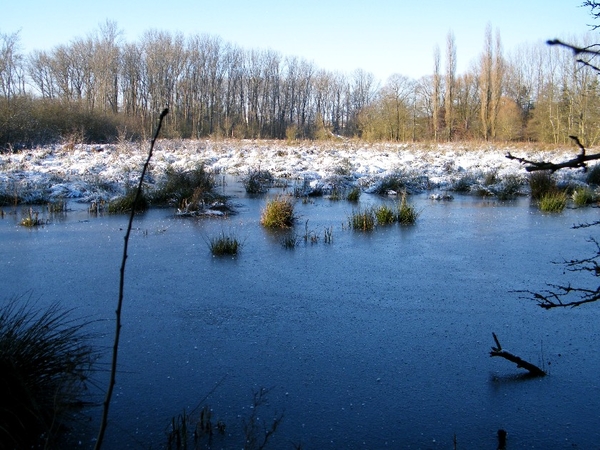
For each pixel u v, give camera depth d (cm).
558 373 493
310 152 2992
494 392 460
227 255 901
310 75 5988
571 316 630
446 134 4438
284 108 5722
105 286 730
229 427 407
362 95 6262
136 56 4428
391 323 609
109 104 4319
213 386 467
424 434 402
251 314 634
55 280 755
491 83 4197
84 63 4312
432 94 4728
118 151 2459
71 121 2928
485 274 797
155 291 712
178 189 1462
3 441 354
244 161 2464
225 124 4372
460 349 543
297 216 1268
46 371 397
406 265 845
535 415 426
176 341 558
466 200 1647
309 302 675
